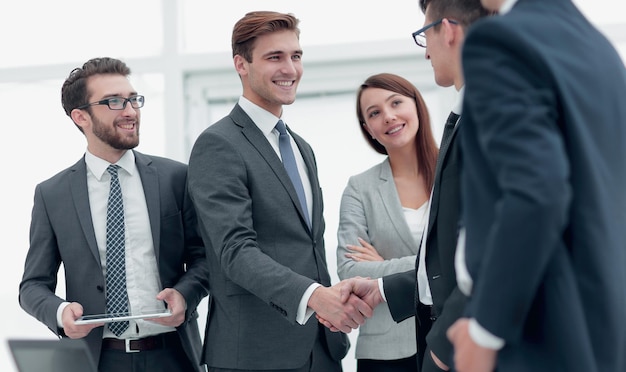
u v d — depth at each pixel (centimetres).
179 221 265
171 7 421
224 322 238
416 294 200
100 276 252
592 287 121
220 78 425
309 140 417
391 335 265
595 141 123
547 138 113
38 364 192
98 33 428
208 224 232
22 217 419
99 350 247
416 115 289
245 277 222
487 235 126
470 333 121
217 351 238
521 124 115
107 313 251
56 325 244
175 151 415
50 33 429
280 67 245
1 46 428
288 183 241
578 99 121
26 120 424
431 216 185
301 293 218
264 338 233
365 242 280
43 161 423
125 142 259
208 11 426
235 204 231
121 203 259
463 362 123
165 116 418
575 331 118
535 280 114
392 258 278
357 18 415
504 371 123
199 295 257
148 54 425
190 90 426
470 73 123
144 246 259
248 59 247
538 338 122
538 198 110
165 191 265
